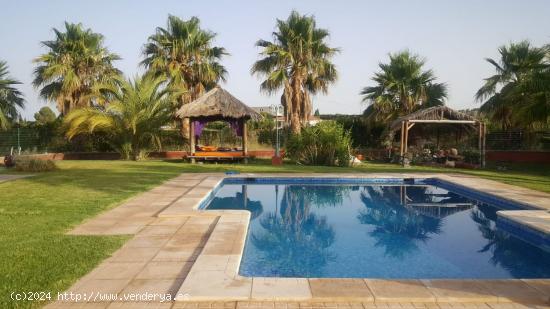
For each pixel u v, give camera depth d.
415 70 22.45
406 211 9.80
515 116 16.80
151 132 20.50
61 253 4.83
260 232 7.75
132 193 9.39
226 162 19.27
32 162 14.23
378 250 6.59
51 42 21.64
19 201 8.26
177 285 3.98
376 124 23.47
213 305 3.56
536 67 18.12
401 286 3.99
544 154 19.78
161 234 5.89
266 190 12.31
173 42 21.23
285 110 21.94
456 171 15.99
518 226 7.13
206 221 6.71
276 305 3.59
